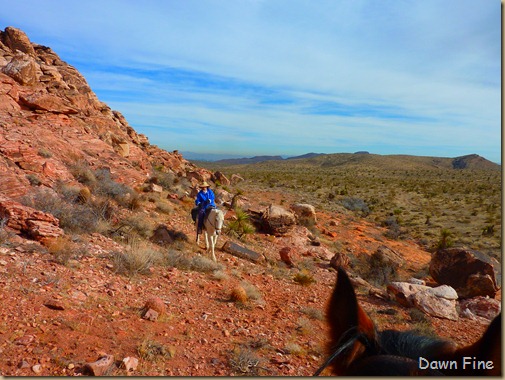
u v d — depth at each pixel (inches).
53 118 860.0
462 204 1910.7
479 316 467.2
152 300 287.9
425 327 375.2
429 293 453.7
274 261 585.3
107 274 342.3
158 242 508.1
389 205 1872.5
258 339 275.7
